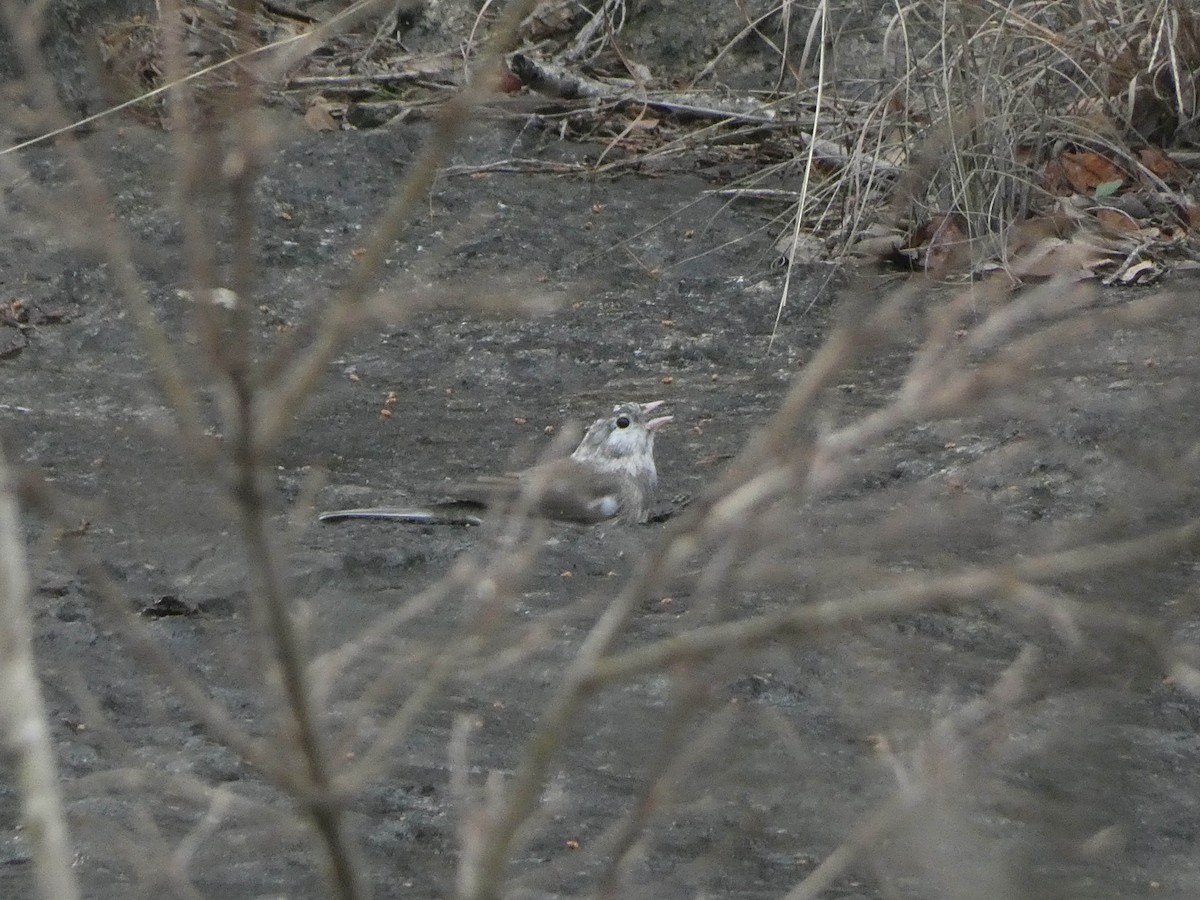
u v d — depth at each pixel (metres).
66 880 3.56
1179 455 7.68
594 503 12.84
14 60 19.05
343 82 22.42
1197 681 3.97
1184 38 19.31
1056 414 13.04
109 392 15.52
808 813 7.70
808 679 9.01
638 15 23.50
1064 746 5.43
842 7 20.25
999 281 13.32
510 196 19.75
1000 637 9.59
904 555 10.73
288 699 3.68
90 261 17.64
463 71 22.14
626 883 7.11
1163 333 14.63
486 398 15.76
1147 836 7.35
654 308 17.48
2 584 3.63
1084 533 6.49
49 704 9.20
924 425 13.62
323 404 15.39
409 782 8.27
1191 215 17.84
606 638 3.73
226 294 9.87
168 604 10.65
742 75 22.67
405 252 18.56
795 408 3.72
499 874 3.76
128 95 18.86
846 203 18.06
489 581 4.84
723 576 4.62
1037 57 18.34
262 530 3.50
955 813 5.12
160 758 8.55
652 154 20.70
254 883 7.27
